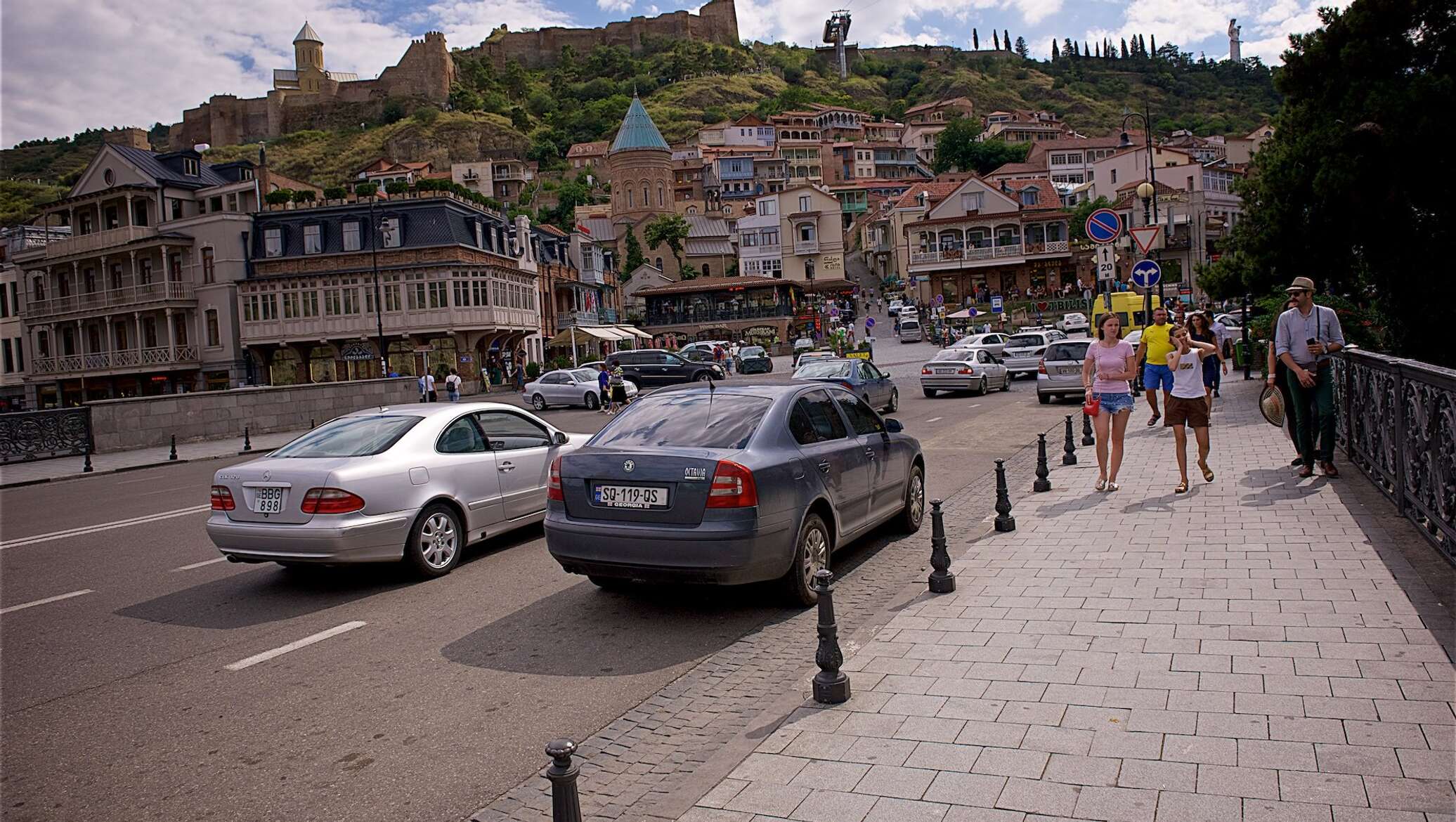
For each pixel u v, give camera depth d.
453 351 50.16
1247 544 6.90
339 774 4.19
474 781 4.07
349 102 166.50
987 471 12.60
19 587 8.25
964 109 155.50
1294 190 20.47
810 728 4.19
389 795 3.97
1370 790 3.28
